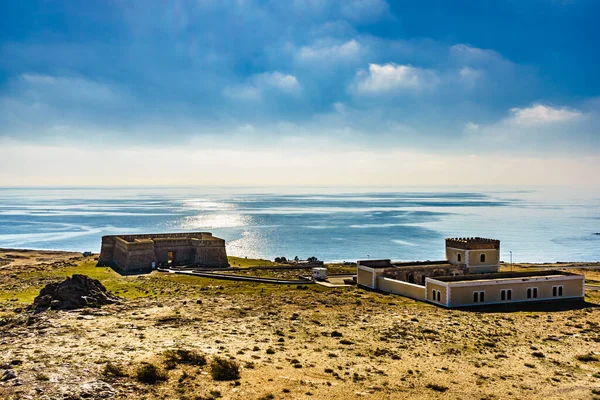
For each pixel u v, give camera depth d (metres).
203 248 138.00
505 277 96.19
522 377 48.25
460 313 79.12
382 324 69.44
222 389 40.22
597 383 47.03
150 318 68.50
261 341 58.06
